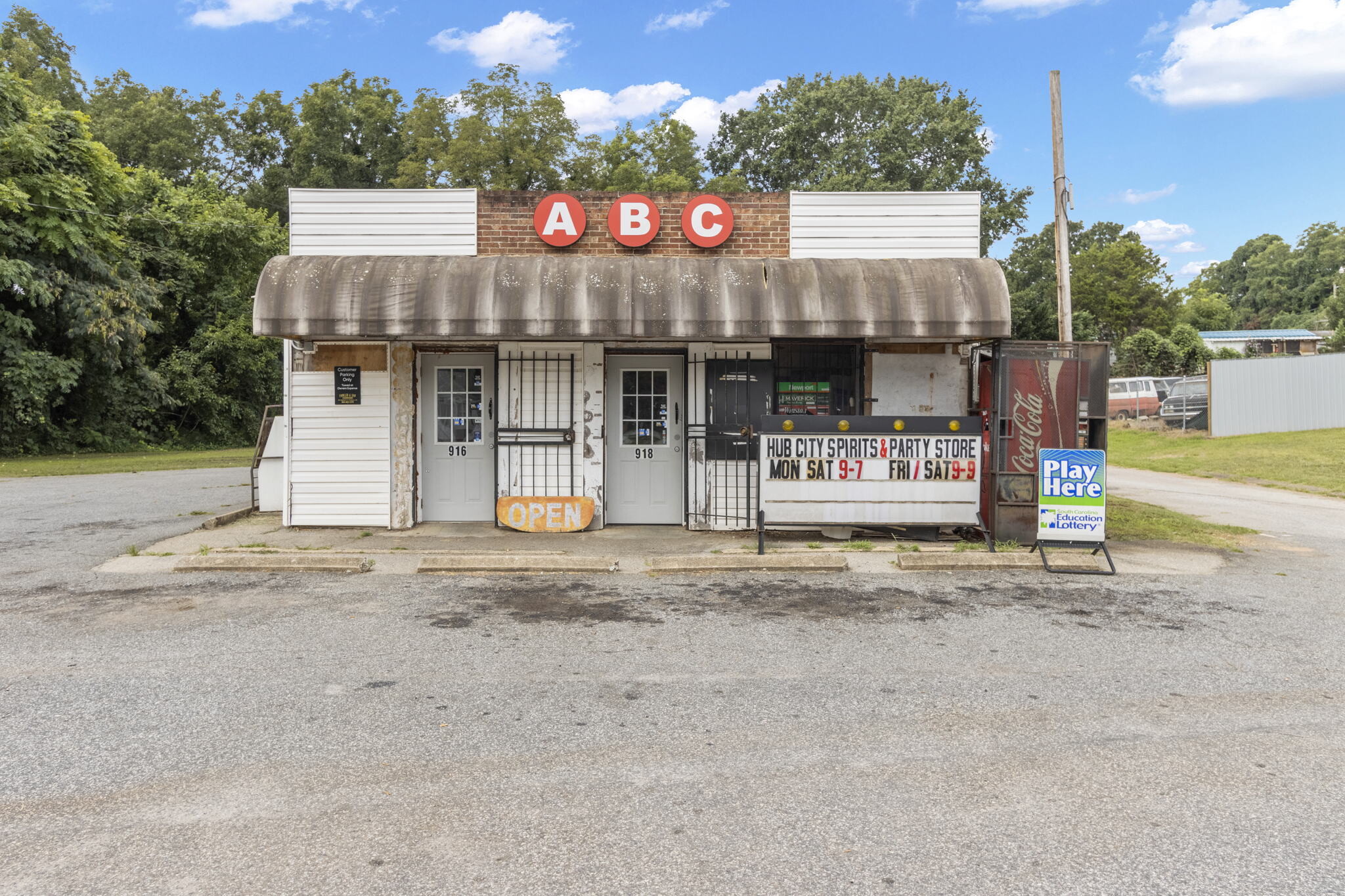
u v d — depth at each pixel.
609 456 10.94
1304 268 126.88
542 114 40.28
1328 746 4.09
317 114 48.59
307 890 2.80
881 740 4.12
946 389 10.54
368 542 9.52
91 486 15.91
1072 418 9.31
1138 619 6.50
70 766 3.75
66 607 6.59
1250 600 7.18
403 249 10.50
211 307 36.81
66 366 25.66
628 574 8.03
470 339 10.19
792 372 10.66
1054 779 3.70
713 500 10.59
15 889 2.78
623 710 4.51
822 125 43.84
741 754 3.95
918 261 9.70
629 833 3.20
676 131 45.22
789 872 2.93
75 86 42.06
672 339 9.91
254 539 9.66
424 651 5.52
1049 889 2.84
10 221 24.34
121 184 28.25
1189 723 4.36
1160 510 12.98
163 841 3.12
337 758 3.86
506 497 10.50
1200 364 45.31
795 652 5.56
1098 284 76.62
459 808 3.39
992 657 5.49
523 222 10.59
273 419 11.86
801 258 10.22
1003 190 43.19
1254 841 3.17
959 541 9.66
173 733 4.13
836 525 9.33
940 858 3.03
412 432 10.61
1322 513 13.76
